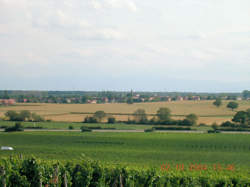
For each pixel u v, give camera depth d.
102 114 123.25
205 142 79.44
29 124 114.75
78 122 123.62
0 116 135.75
